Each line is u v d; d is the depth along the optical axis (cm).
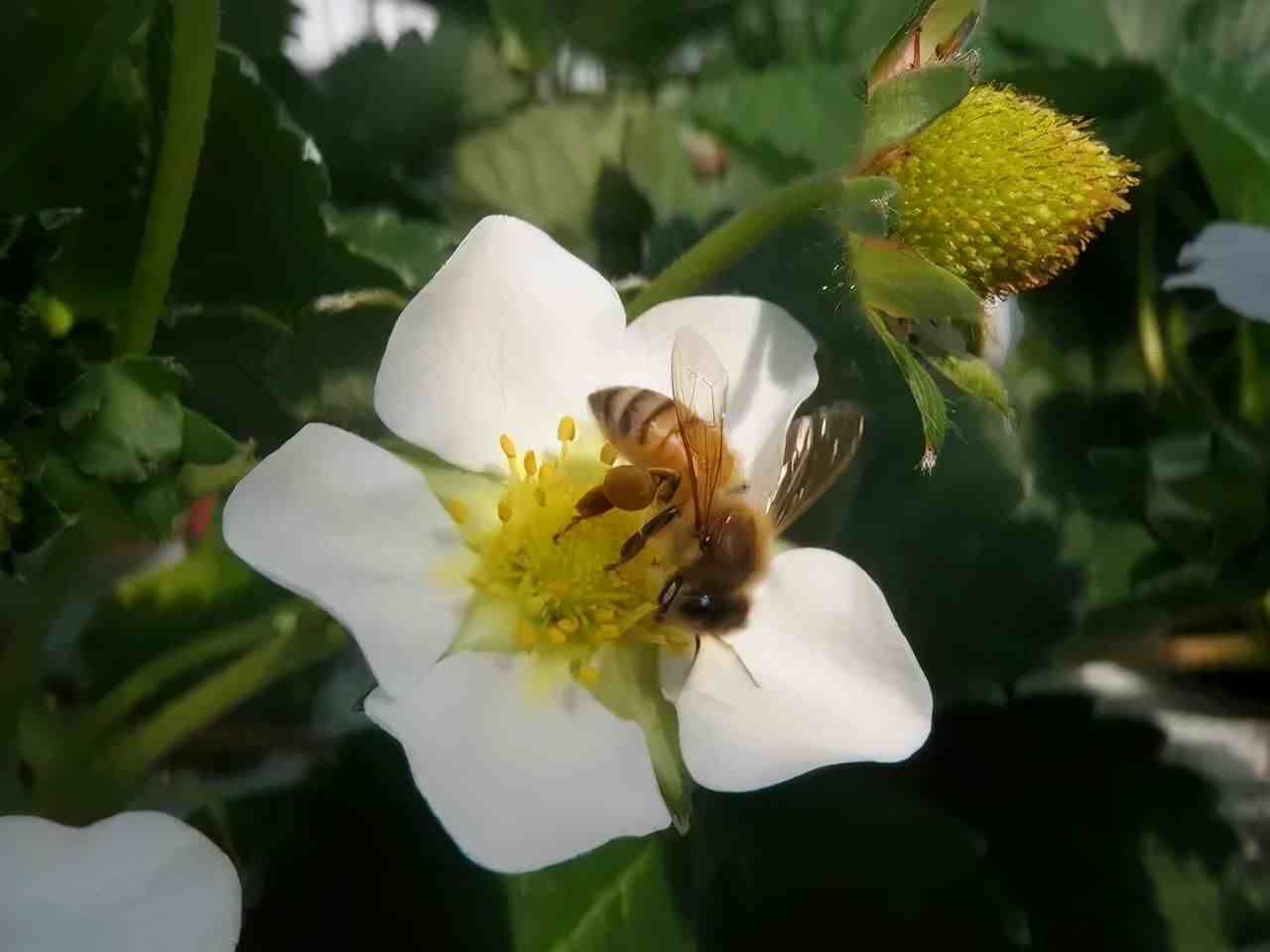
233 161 5
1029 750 7
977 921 6
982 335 5
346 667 7
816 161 8
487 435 5
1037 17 9
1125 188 5
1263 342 7
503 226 5
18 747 6
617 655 5
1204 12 9
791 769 5
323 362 6
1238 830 7
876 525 7
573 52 9
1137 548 7
